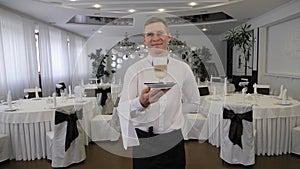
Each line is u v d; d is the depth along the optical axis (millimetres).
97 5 4820
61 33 8047
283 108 3127
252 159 2869
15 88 5293
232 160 2918
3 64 4816
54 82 7598
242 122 2844
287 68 5406
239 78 6543
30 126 3090
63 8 5113
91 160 3062
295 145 3188
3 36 4891
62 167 2873
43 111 3123
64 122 2855
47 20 6496
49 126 3154
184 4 4680
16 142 3098
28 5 4859
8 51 5066
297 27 5004
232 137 2895
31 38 6133
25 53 5773
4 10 4965
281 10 5137
